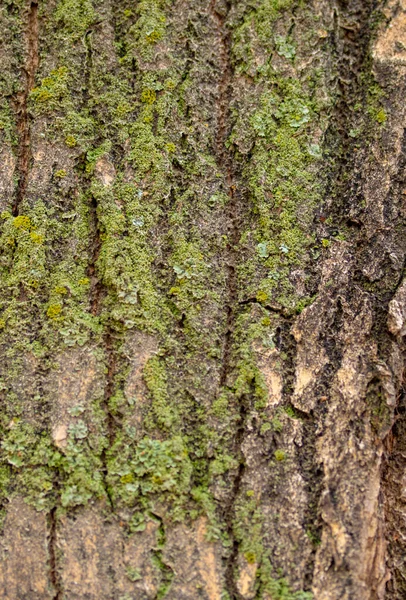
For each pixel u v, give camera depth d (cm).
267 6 84
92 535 77
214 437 79
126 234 81
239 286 81
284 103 83
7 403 79
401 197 82
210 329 80
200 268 81
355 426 79
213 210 82
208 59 83
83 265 81
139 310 80
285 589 77
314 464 79
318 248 81
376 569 78
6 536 77
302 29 84
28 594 77
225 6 84
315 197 82
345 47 84
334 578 77
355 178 82
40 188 81
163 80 82
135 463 78
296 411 79
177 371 80
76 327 80
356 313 80
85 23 83
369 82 83
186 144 82
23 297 80
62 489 78
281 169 82
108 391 79
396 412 81
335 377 79
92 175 81
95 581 77
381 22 84
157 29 83
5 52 83
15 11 84
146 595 77
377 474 78
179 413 79
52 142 82
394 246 81
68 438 78
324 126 83
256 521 78
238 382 79
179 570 77
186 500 78
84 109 82
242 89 83
